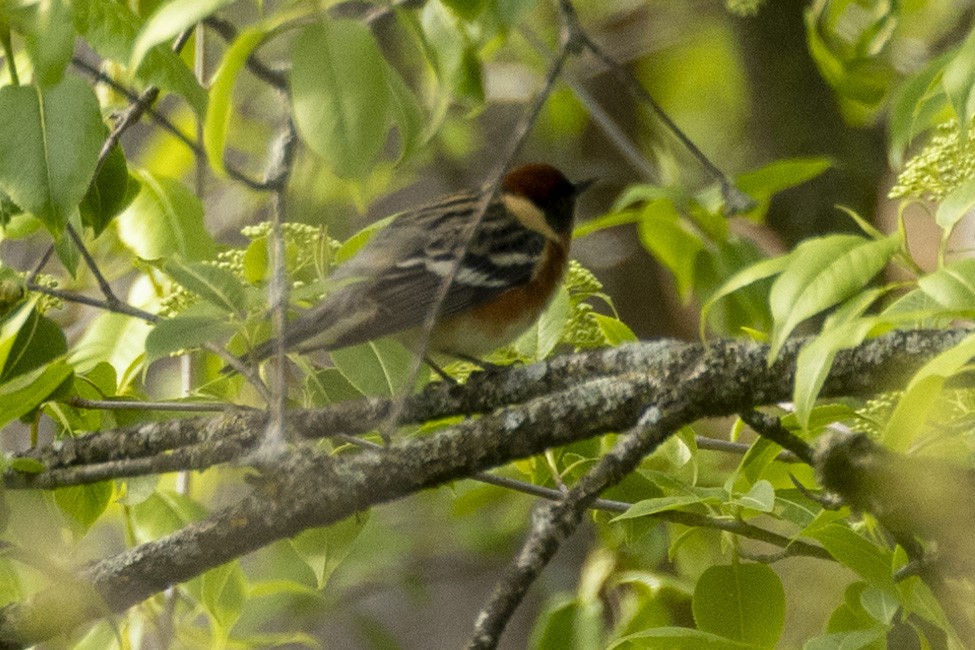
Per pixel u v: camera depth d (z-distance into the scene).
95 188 8.07
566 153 17.39
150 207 9.58
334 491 6.93
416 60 15.00
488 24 6.39
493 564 15.60
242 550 7.06
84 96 6.55
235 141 16.58
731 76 18.17
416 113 6.52
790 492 8.00
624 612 10.04
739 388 6.57
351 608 14.98
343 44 5.50
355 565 14.72
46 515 8.34
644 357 7.19
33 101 6.51
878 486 6.06
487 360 9.91
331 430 7.47
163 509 9.14
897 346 6.51
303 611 14.63
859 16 13.66
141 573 7.09
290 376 8.60
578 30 6.72
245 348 8.23
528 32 11.75
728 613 7.53
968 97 6.22
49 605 7.02
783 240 14.55
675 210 10.89
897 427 5.69
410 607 16.03
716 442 8.27
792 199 14.55
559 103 16.84
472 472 6.95
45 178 6.45
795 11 15.00
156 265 8.68
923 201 7.80
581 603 9.40
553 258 9.72
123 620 9.05
